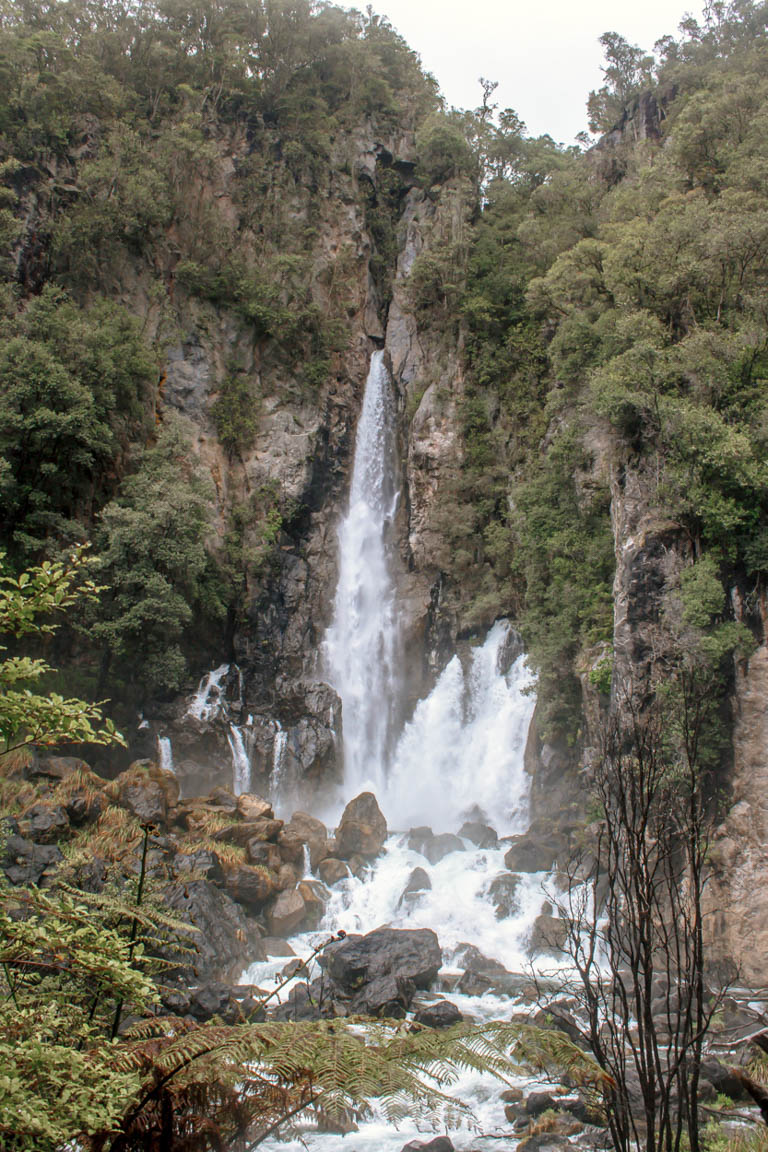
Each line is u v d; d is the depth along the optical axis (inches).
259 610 1638.8
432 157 2201.0
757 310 1181.7
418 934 906.1
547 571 1433.3
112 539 1348.4
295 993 786.2
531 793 1389.0
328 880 1128.2
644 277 1270.9
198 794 1407.5
